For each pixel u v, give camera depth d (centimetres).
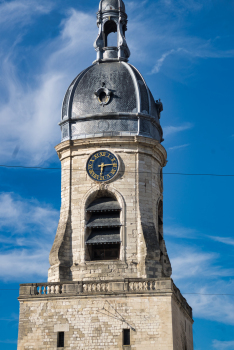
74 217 6419
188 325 6781
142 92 6731
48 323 5931
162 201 6806
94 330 5856
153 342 5759
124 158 6500
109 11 7206
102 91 6662
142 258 6175
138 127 6575
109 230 6425
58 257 6250
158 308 5838
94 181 6456
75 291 5981
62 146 6631
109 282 5966
